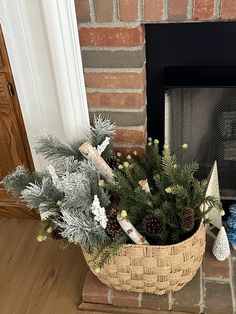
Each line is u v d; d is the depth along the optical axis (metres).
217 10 1.13
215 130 1.46
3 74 1.38
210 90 1.36
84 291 1.41
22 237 1.71
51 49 1.21
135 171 1.28
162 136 1.53
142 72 1.28
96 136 1.33
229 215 1.62
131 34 1.19
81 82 1.27
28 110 1.41
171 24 1.27
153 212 1.18
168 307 1.36
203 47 1.31
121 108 1.34
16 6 1.18
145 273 1.27
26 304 1.46
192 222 1.13
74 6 1.13
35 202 1.22
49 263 1.60
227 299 1.35
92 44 1.22
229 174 1.57
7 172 1.68
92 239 1.15
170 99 1.40
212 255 1.48
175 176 1.21
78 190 1.14
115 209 1.19
